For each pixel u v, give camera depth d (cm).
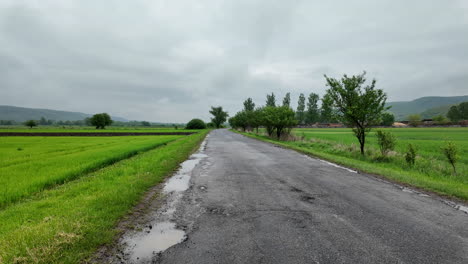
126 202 494
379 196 569
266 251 310
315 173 852
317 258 293
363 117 1359
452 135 4006
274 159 1210
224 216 439
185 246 327
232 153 1472
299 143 2325
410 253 306
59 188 664
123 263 287
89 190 592
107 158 1130
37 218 418
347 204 508
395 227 389
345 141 2719
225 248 319
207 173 853
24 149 1892
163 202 525
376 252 308
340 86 1392
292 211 464
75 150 1756
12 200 561
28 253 290
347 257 295
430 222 412
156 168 884
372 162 1224
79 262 287
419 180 717
